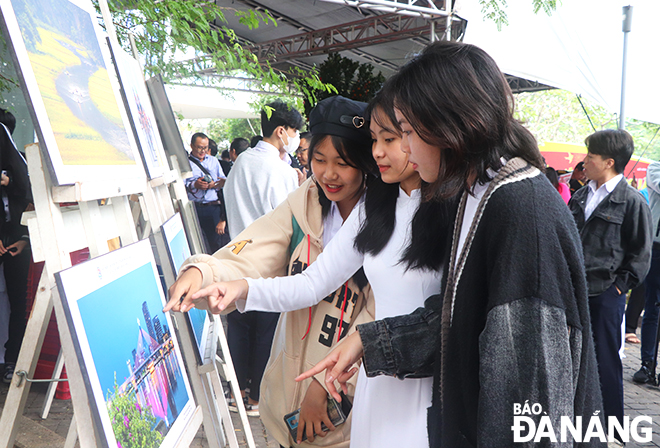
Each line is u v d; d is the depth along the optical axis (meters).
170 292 1.30
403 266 1.21
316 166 1.48
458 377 0.91
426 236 1.15
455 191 0.90
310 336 1.53
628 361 4.88
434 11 6.25
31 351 1.14
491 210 0.85
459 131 0.84
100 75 1.33
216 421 1.96
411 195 1.23
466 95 0.84
